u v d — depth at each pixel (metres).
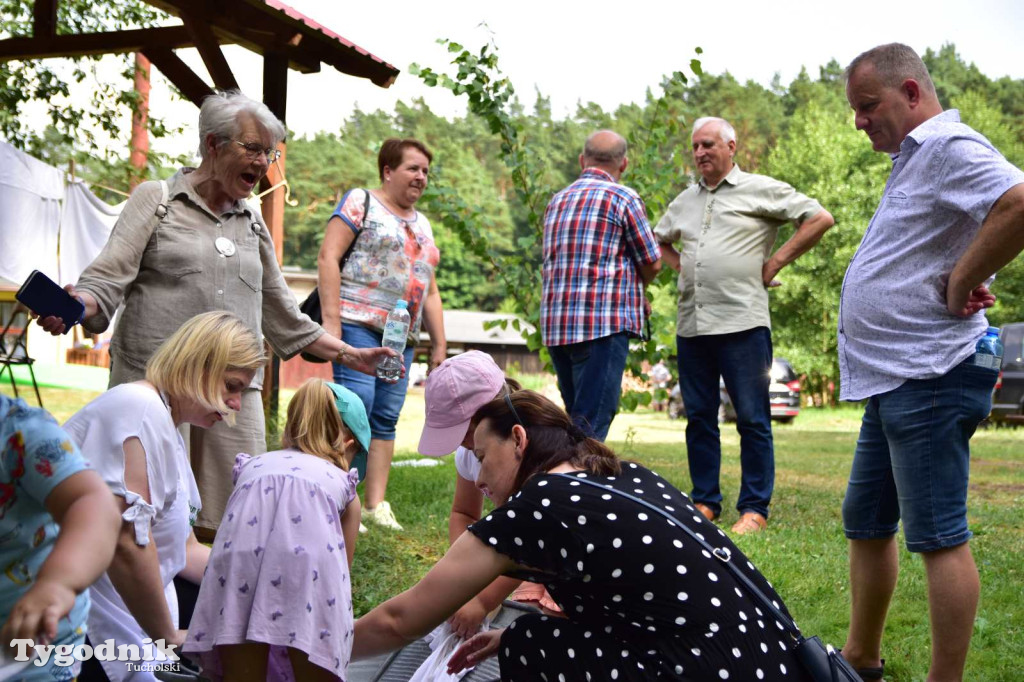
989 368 3.35
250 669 2.88
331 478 3.06
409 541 5.51
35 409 1.99
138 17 11.48
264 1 6.93
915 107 3.54
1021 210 3.14
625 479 2.72
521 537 2.56
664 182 8.68
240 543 2.91
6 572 2.03
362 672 3.56
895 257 3.48
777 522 6.49
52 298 3.53
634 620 2.54
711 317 6.28
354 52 7.76
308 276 40.75
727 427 19.84
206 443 4.04
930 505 3.36
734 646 2.49
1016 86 66.62
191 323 3.12
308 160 74.06
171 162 12.60
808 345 36.34
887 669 3.88
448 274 67.75
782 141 39.34
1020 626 4.37
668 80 8.67
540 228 8.91
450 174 71.25
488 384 2.98
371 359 4.70
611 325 5.91
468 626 3.33
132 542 2.80
